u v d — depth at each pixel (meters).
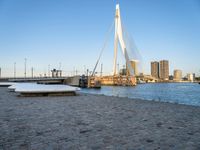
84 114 9.73
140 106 13.12
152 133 6.20
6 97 19.95
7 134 6.12
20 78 91.38
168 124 7.46
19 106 12.88
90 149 4.85
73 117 8.90
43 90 21.23
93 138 5.70
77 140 5.53
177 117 8.91
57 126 7.16
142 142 5.34
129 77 126.06
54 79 99.81
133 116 9.16
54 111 10.73
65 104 14.10
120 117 8.91
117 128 6.86
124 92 67.62
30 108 11.92
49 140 5.53
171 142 5.33
